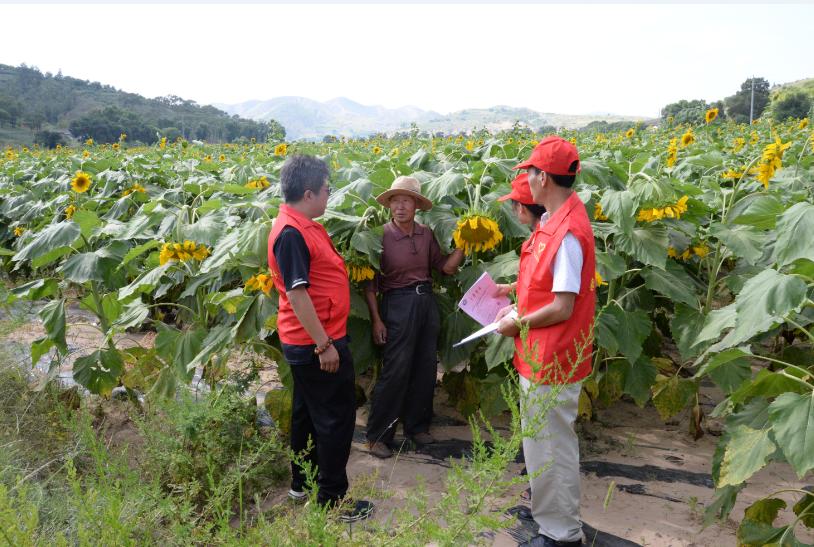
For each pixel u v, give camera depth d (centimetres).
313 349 314
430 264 418
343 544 209
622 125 1634
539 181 282
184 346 398
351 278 395
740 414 295
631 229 366
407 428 423
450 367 423
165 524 266
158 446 336
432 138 1007
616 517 332
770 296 249
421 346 411
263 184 569
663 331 525
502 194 423
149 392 396
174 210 475
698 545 308
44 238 430
